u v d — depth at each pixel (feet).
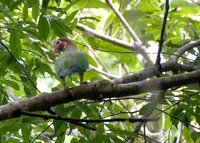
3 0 30.89
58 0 30.50
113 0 59.67
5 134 34.88
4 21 36.63
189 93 32.68
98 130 32.76
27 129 33.35
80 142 33.94
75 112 31.24
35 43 33.45
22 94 41.39
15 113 25.63
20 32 31.73
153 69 29.76
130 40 62.13
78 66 27.76
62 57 28.32
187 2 52.29
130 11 50.75
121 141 32.48
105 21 60.54
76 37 52.24
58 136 32.68
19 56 32.60
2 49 32.73
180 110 33.09
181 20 52.70
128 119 24.62
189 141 42.75
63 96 26.45
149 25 55.16
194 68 31.76
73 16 35.68
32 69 33.81
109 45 55.11
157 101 30.40
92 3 52.29
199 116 33.19
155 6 55.11
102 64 55.26
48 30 30.78
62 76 27.61
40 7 31.76
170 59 31.91
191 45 34.24
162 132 45.09
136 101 52.75
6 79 34.83
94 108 32.35
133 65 56.90
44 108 26.35
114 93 26.76
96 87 26.63
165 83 27.12
